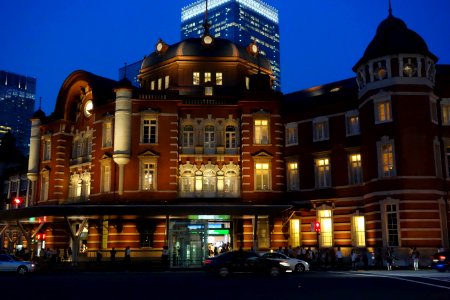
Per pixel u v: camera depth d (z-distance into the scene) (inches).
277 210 1545.3
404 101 1502.2
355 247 1610.5
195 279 1077.1
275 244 1706.4
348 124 1696.6
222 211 1540.4
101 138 1860.2
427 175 1461.6
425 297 693.9
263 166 1772.9
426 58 1535.4
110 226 1717.5
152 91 1787.6
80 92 2133.4
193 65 2011.6
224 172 1781.5
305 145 1777.8
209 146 1806.1
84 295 751.7
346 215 1653.5
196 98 1818.4
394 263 1429.6
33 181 2198.6
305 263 1320.1
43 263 1439.5
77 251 1614.2
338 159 1696.6
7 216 1710.1
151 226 1692.9
